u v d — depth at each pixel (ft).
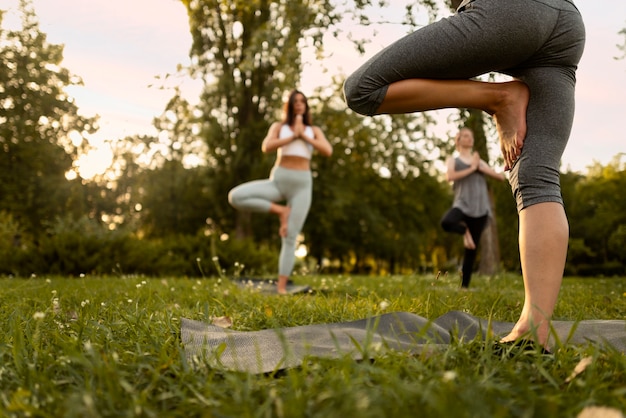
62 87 73.77
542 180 6.84
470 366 5.46
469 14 6.96
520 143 7.03
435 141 32.94
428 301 10.39
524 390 4.48
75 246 36.14
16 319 7.60
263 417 3.97
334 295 14.87
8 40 71.41
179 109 71.46
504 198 64.13
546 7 6.83
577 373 5.09
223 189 72.59
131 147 73.92
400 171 87.45
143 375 5.28
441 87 7.24
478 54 6.91
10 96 72.02
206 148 74.02
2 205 69.15
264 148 21.02
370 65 7.25
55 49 72.49
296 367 5.54
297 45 33.58
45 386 4.85
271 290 21.26
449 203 100.94
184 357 5.60
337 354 6.26
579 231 99.45
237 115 71.77
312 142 20.81
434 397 3.97
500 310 11.55
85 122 74.84
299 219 20.84
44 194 71.82
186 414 4.34
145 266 38.06
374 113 7.50
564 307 12.12
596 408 3.89
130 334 7.48
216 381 5.26
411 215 96.73
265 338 7.38
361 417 3.65
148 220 77.20
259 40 46.44
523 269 6.81
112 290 16.21
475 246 22.65
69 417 3.84
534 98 7.11
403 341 7.18
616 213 95.50
